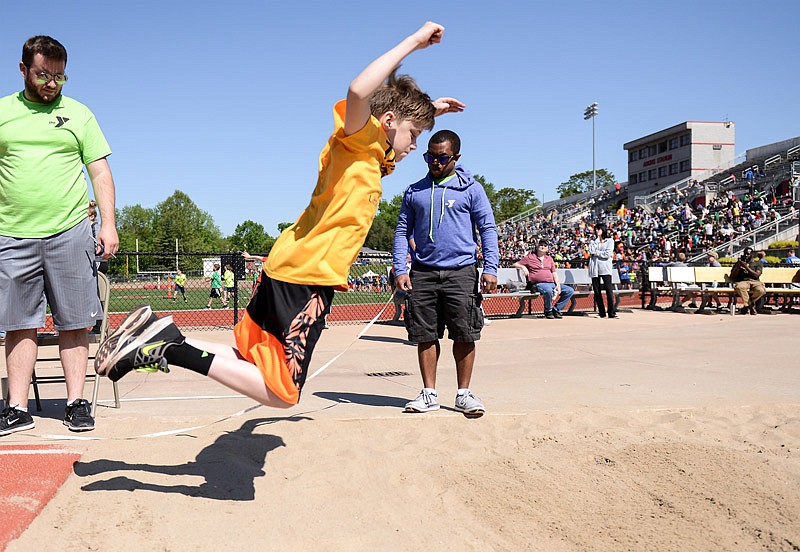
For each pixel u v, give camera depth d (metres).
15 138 3.74
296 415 4.44
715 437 4.00
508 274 12.95
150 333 2.42
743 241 29.69
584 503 3.00
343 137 2.62
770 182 40.00
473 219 4.52
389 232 79.31
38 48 3.65
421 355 4.58
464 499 3.06
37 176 3.76
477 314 4.43
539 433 4.02
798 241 23.83
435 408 4.59
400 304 12.36
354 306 16.36
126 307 17.06
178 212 90.81
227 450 3.61
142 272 20.00
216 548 2.48
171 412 4.56
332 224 2.62
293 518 2.81
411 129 2.86
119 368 2.38
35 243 3.79
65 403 4.89
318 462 3.52
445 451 3.71
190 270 20.41
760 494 3.01
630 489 3.14
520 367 6.68
